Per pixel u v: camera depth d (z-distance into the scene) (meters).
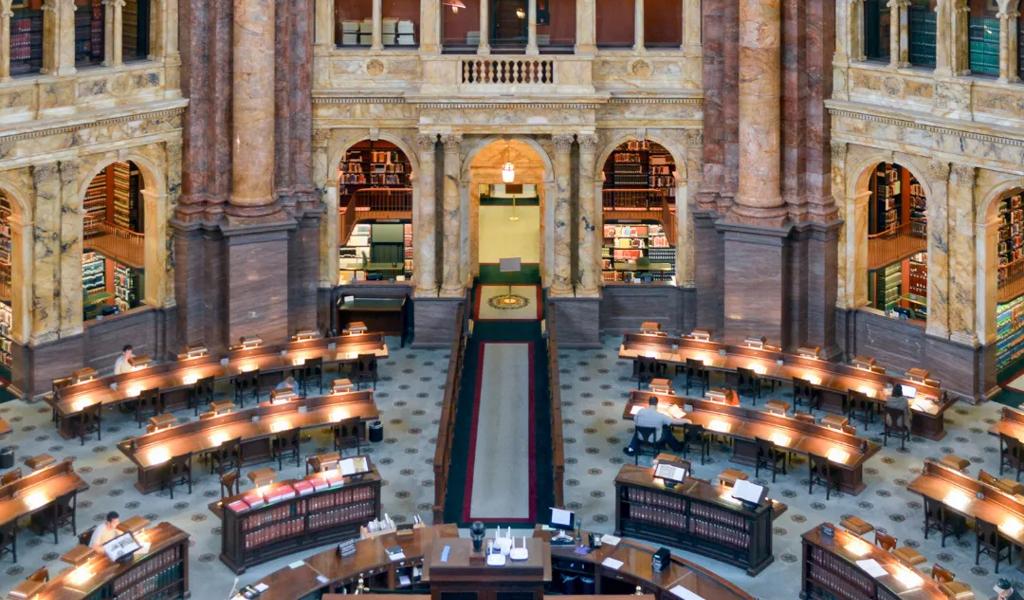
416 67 47.12
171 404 42.94
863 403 42.31
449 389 40.28
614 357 47.44
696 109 46.97
